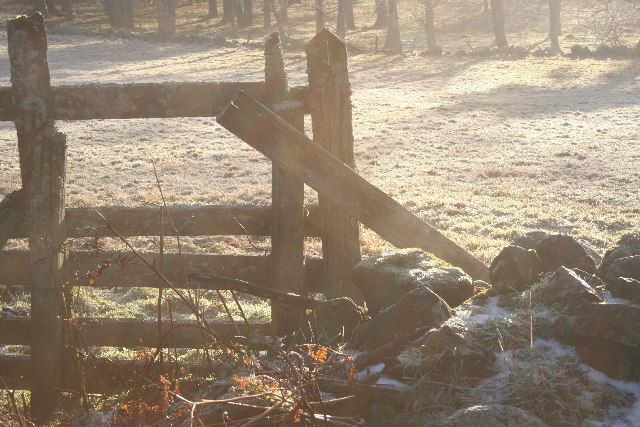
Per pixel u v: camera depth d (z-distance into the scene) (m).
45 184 4.93
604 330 3.74
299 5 94.56
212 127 28.84
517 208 15.43
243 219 5.29
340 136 5.24
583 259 4.80
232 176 20.25
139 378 3.39
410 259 4.98
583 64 49.72
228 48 61.81
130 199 17.33
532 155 22.95
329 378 3.70
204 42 64.12
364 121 30.38
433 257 5.00
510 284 4.68
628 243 4.83
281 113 5.00
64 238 5.05
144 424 3.20
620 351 3.69
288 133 4.91
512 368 3.72
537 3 91.81
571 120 30.19
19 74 4.92
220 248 11.88
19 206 5.02
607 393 3.59
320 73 5.16
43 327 4.91
